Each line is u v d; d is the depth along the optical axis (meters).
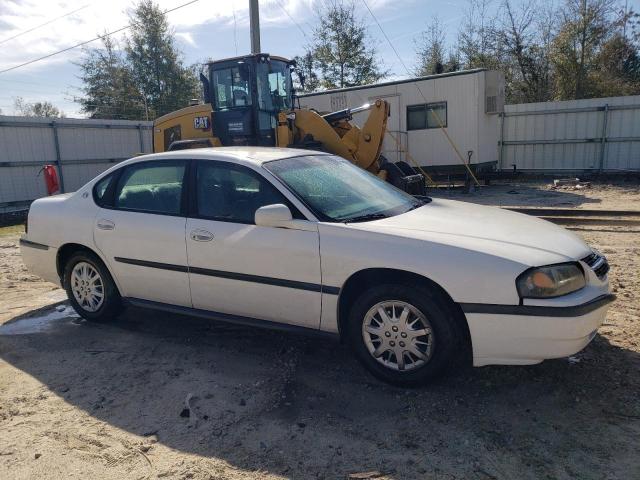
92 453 3.09
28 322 5.36
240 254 4.09
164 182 4.64
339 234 3.76
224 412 3.51
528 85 29.08
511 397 3.53
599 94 26.39
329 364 4.17
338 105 17.80
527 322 3.25
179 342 4.73
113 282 5.02
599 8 25.62
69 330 5.10
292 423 3.35
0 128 15.09
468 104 15.52
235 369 4.14
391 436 3.16
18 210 15.61
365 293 3.71
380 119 11.10
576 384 3.63
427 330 3.54
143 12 41.00
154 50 41.53
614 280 5.83
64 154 16.84
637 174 16.83
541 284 3.26
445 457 2.94
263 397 3.69
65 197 5.38
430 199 5.02
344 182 4.55
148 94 42.34
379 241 3.63
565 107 17.47
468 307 3.36
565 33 26.47
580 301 3.28
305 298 3.89
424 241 3.53
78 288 5.25
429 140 16.36
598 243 7.80
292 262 3.88
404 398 3.59
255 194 4.19
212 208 4.35
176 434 3.27
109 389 3.89
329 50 33.38
